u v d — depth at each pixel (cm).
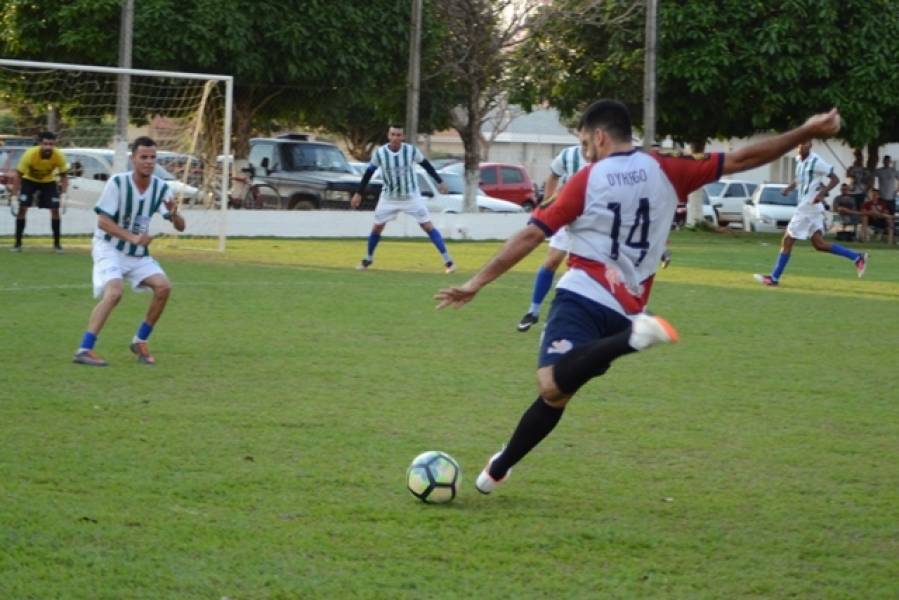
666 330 741
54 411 1135
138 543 764
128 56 3225
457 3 4150
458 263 2822
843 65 4509
